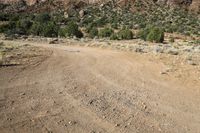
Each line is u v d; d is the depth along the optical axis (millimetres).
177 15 107188
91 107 8031
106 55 20594
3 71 12164
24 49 21781
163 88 10336
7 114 7227
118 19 98125
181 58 18031
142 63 16141
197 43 43781
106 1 125125
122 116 7457
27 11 128250
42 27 56562
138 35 51594
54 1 131750
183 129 6754
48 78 11312
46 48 25578
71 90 9664
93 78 11719
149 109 8039
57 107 7910
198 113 7836
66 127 6641
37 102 8227
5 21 98625
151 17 103562
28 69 13008
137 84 10859
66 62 15984
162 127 6828
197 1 119312
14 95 8766
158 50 23031
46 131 6387
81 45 34500
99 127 6723
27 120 6930
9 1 135750
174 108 8180
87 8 122750
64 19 100312
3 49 20016
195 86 10688
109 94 9375
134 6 117562
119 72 13211
